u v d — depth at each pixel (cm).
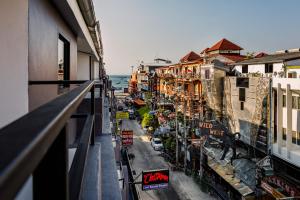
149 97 5606
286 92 1509
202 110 2791
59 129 59
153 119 4009
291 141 1502
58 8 428
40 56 336
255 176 1597
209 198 1864
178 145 2628
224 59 3150
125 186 1188
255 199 1544
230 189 1834
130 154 2762
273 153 1598
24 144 41
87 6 538
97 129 568
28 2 281
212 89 2480
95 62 1661
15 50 255
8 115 243
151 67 7450
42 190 66
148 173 1403
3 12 236
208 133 1950
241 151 1989
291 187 1335
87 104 615
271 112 1623
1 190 31
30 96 295
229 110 2169
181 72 3888
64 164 68
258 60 2195
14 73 253
